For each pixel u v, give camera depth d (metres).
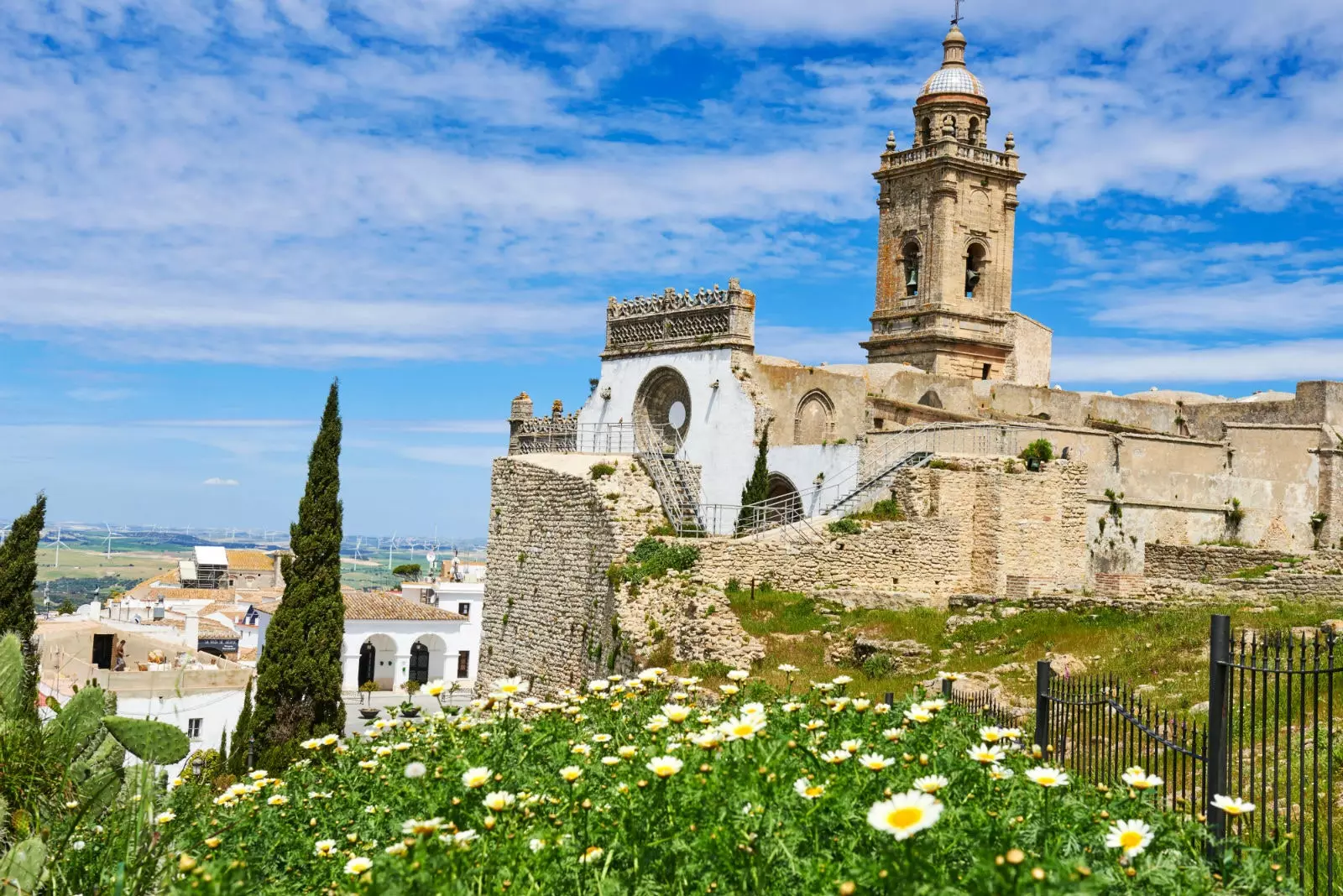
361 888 9.91
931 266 79.88
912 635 38.34
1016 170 81.94
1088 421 66.19
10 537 45.03
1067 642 34.59
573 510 50.38
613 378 61.28
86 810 13.08
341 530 46.81
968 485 46.31
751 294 55.31
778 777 11.12
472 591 117.50
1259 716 22.28
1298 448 55.84
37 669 19.42
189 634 85.25
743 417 53.41
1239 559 47.06
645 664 40.72
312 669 45.25
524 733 15.02
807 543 45.19
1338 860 15.50
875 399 59.97
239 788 14.41
